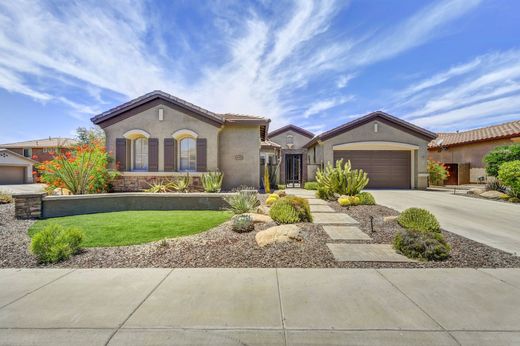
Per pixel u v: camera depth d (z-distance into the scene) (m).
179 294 3.77
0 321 3.12
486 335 2.87
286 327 3.01
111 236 6.54
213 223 7.79
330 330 2.96
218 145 15.00
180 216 8.84
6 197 11.36
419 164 18.84
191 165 14.80
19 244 6.08
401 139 18.94
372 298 3.65
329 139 19.22
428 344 2.73
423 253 5.13
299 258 5.17
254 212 8.79
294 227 6.33
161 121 14.28
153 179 14.20
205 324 3.07
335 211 9.46
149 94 14.20
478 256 5.25
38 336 2.87
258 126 15.41
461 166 23.39
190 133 14.22
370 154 19.50
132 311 3.33
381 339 2.81
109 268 4.74
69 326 3.03
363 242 6.14
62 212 9.26
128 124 14.30
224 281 4.20
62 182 11.71
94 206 9.84
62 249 5.12
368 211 9.46
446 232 7.06
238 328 3.00
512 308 3.38
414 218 7.16
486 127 25.41
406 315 3.23
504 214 9.77
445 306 3.44
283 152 19.64
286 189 17.80
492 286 4.00
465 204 12.06
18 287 3.99
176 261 5.04
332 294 3.76
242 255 5.30
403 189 18.92
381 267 4.78
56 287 3.99
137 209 10.42
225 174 15.25
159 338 2.84
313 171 19.84
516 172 12.86
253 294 3.77
